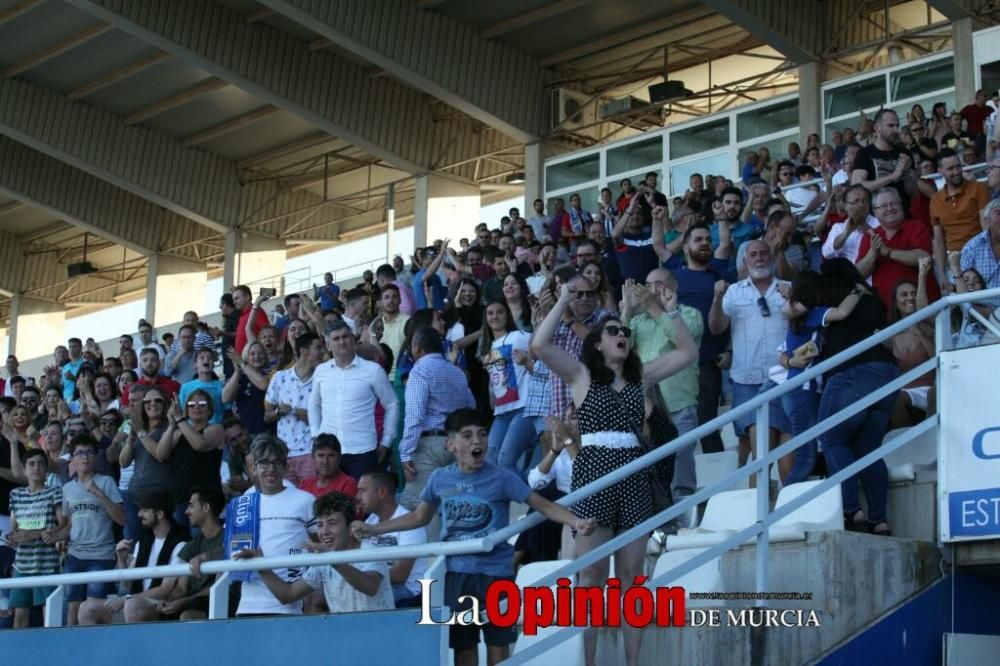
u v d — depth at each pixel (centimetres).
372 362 1034
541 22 2611
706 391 988
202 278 3553
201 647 668
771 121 2498
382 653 584
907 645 683
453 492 641
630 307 880
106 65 2856
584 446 630
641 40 2658
